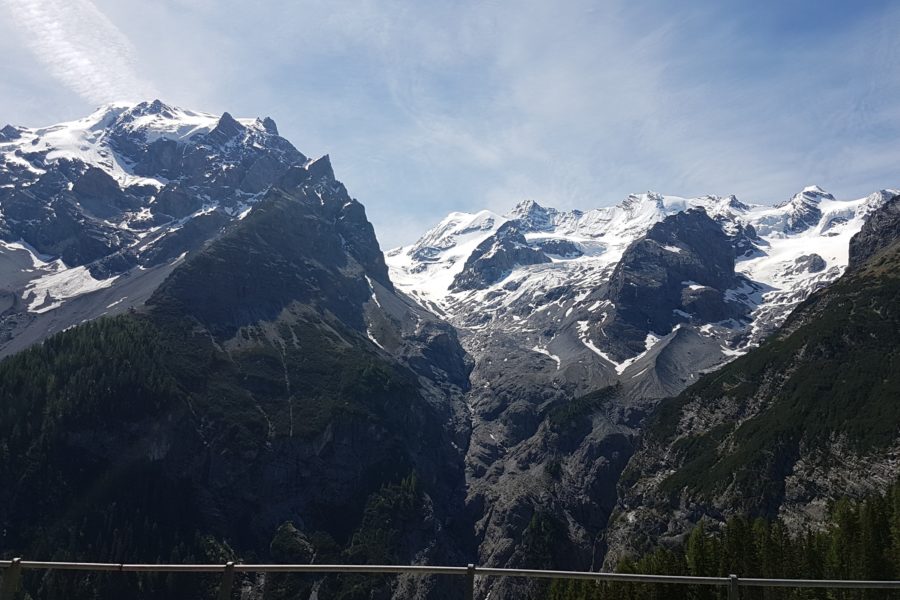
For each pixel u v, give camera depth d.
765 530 128.12
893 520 109.81
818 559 114.19
